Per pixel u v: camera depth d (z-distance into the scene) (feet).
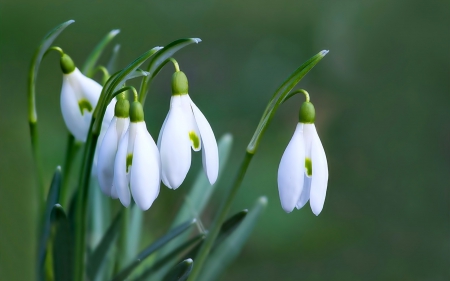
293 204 1.12
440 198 2.28
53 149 1.94
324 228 2.08
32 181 1.62
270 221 2.01
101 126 1.19
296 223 2.04
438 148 2.51
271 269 1.90
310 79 2.85
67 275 1.22
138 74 1.13
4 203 1.56
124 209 1.26
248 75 2.84
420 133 2.59
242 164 1.16
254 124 2.57
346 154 2.52
